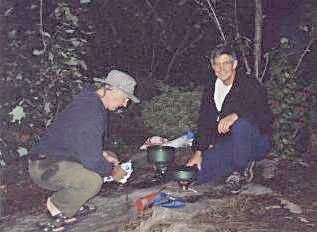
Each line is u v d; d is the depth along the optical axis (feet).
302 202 17.15
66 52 21.81
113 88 14.83
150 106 25.62
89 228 15.61
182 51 33.40
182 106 25.17
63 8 22.16
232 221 15.40
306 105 22.95
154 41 33.22
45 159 14.99
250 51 22.98
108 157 15.80
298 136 22.54
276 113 21.94
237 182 17.61
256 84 17.26
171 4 32.55
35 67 21.57
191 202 16.70
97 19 31.37
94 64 31.37
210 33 32.55
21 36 21.76
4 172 21.22
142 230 15.20
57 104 21.77
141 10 32.40
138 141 24.98
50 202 15.53
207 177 17.93
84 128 14.51
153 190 18.02
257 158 18.08
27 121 21.40
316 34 25.38
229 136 17.74
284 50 23.12
